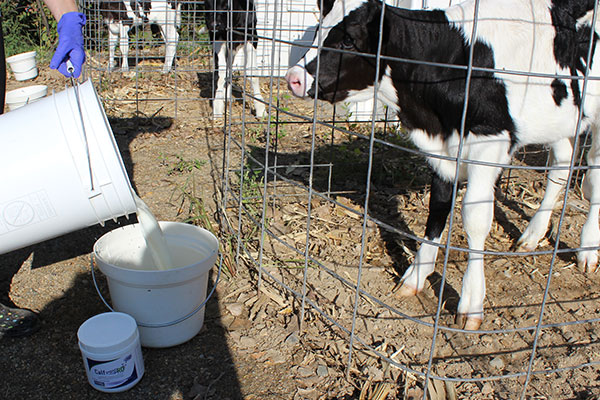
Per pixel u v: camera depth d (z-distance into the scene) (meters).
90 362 2.08
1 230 2.11
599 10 2.67
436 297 2.89
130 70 7.70
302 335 2.55
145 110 6.00
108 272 2.25
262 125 5.51
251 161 4.61
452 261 3.25
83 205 2.16
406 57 2.61
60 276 2.91
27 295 2.73
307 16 6.83
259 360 2.38
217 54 5.59
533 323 2.70
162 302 2.29
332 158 4.55
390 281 3.01
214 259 2.41
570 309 2.82
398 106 2.80
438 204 2.76
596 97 2.86
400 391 2.22
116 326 2.16
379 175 4.38
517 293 2.96
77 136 2.08
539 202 4.11
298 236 3.44
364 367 2.35
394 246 3.39
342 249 3.32
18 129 2.09
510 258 3.32
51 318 2.58
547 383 2.29
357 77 2.75
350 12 2.63
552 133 2.73
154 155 4.71
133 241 2.65
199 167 4.42
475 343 2.54
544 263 3.28
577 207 3.98
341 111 5.92
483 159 2.51
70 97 2.12
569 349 2.52
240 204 2.99
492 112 2.48
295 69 2.75
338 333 2.57
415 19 2.60
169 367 2.32
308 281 2.97
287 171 4.43
